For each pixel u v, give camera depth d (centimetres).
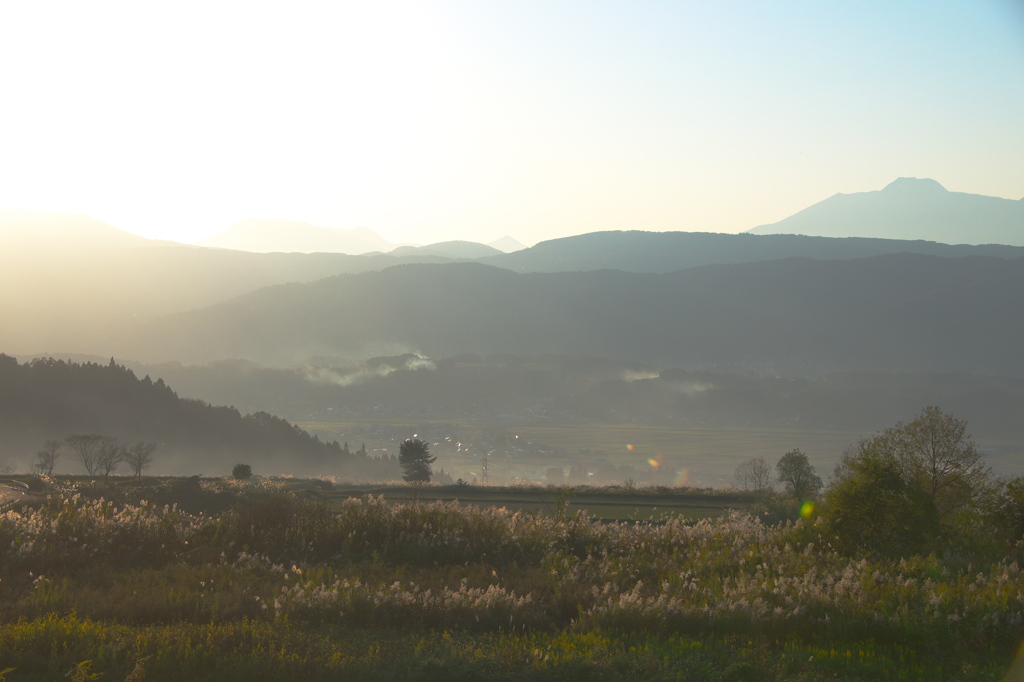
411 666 1012
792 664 1064
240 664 988
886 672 1034
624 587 1645
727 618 1291
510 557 2041
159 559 1933
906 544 2003
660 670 1017
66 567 1767
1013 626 1208
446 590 1432
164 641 1069
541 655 1066
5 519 2042
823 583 1495
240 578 1658
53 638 1073
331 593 1412
